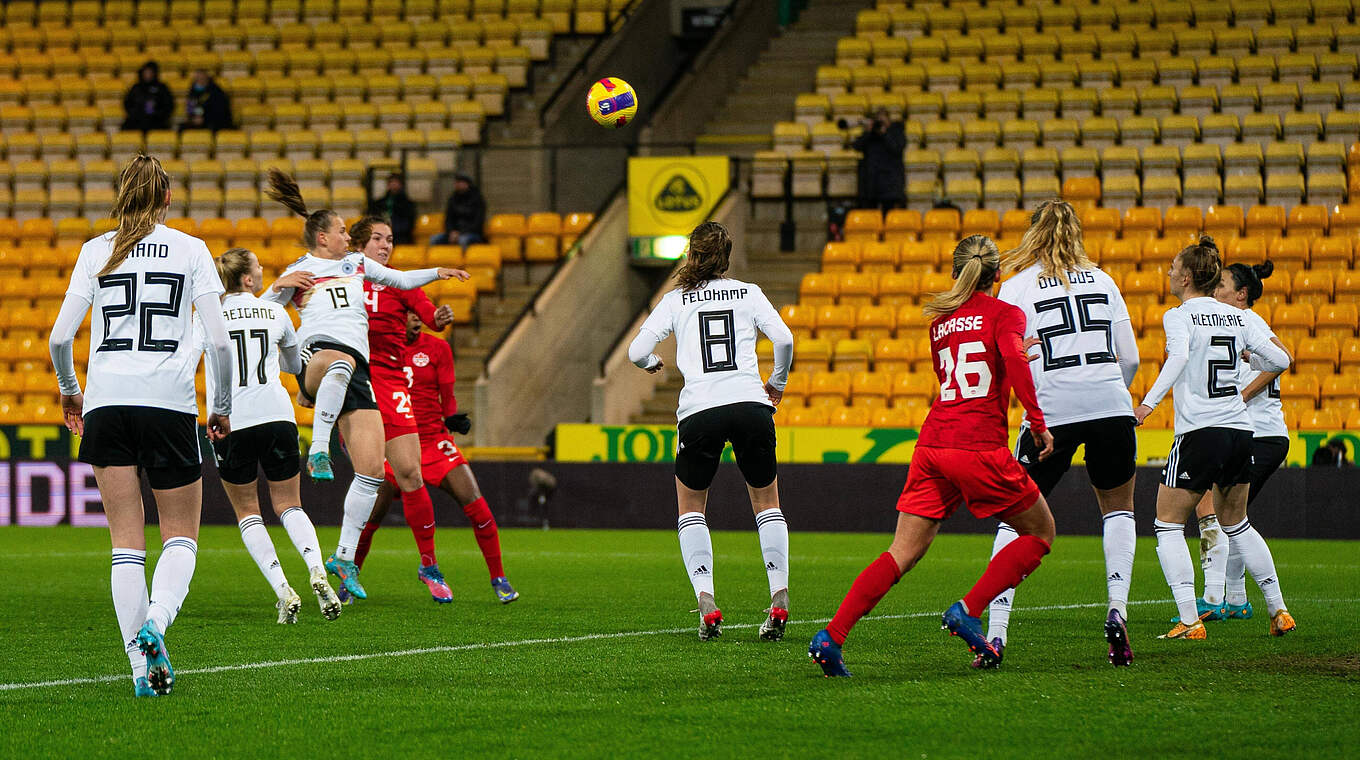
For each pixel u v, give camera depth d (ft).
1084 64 264.52
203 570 126.82
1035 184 237.86
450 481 100.99
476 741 54.13
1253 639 80.59
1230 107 251.60
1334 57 254.47
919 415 192.03
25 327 227.81
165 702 62.08
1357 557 142.20
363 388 96.02
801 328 213.66
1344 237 213.25
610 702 61.57
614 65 275.39
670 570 128.67
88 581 117.39
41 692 64.85
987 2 290.97
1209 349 81.20
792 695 62.85
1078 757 50.88
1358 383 187.93
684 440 80.84
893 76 271.28
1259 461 91.86
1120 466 73.77
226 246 243.19
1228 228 219.20
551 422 220.64
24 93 290.76
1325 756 50.88
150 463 64.23
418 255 234.99
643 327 82.43
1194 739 53.52
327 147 264.72
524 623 89.61
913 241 228.84
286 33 302.86
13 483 193.26
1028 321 75.56
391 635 83.71
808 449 185.78
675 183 236.02
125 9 317.22
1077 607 97.40
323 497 189.78
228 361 65.67
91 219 260.21
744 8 298.56
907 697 62.08
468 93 278.87
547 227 242.37
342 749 53.01
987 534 180.75
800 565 133.49
